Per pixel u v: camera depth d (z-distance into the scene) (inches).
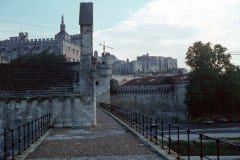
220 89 3198.8
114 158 644.7
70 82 1357.0
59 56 3695.9
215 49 3351.4
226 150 1149.7
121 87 4500.5
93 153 704.4
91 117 1312.7
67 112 1304.1
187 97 3294.8
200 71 3235.7
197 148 1304.1
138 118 1159.6
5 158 617.6
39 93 1304.1
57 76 1384.1
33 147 780.0
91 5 1421.0
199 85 3196.4
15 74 1387.8
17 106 1279.5
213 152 1176.2
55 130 1197.7
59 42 4709.6
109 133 1080.2
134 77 5452.8
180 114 3809.1
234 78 3225.9
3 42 5054.1
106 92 4188.0
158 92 4133.9
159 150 693.3
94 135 1029.8
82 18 1375.5
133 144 828.0
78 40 5418.3
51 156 676.1
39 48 4805.6
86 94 1316.4
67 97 1305.4
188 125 3058.6
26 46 4879.4
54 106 1299.2
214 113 3203.7
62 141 898.7
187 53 3403.1
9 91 1304.1
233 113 3238.2
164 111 4035.4
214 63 3336.6
